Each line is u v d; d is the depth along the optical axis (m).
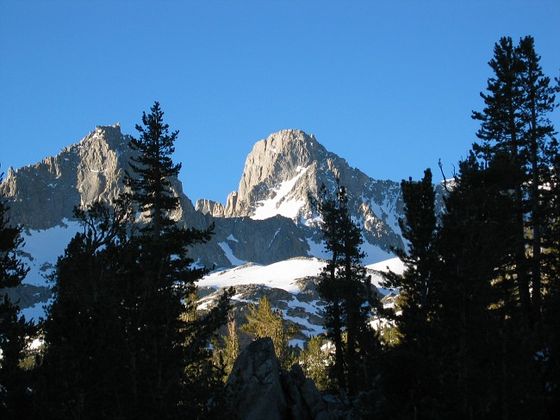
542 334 32.75
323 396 44.12
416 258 40.66
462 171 43.88
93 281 30.11
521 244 45.38
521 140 51.81
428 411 31.38
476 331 31.45
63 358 26.05
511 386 29.14
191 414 27.17
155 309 30.09
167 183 50.88
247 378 38.03
